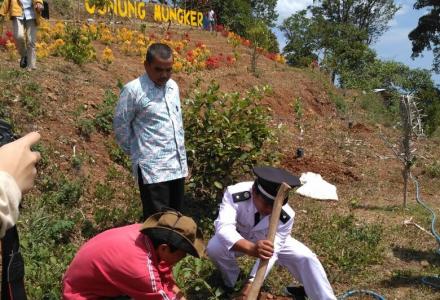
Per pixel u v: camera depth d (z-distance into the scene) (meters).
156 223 2.98
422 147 13.09
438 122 15.02
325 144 11.60
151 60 4.83
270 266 4.24
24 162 1.34
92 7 17.09
